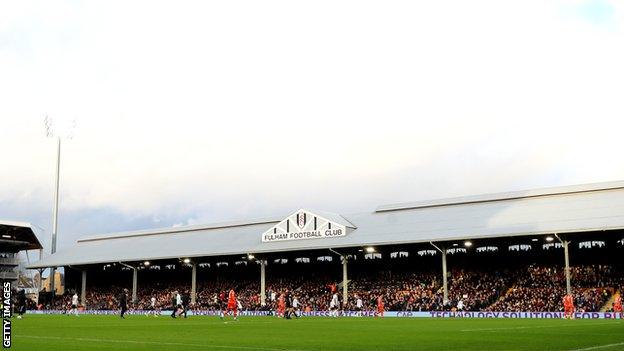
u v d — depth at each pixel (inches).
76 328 1528.1
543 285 2751.0
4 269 4827.8
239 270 3890.3
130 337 1172.5
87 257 3902.6
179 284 3978.8
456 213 2940.5
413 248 3147.1
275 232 3248.0
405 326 1635.1
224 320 2133.4
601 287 2608.3
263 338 1147.9
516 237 2780.5
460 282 2955.2
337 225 3041.3
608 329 1374.3
